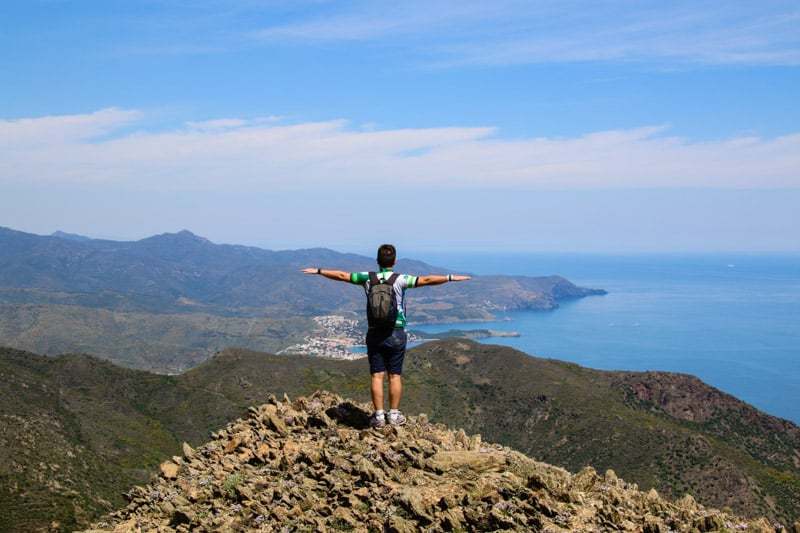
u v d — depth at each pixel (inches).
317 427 535.5
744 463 4817.9
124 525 429.1
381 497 398.3
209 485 463.8
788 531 356.2
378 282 512.4
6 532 3102.9
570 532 352.2
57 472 4050.2
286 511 402.0
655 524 358.3
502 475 414.6
